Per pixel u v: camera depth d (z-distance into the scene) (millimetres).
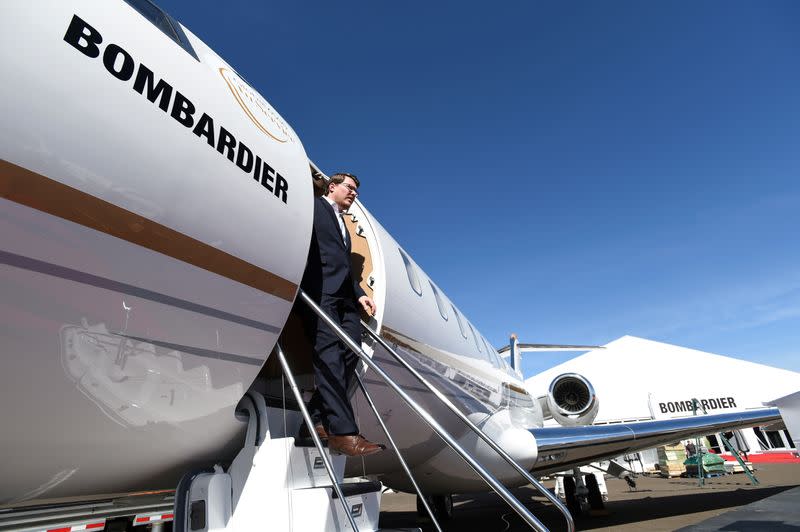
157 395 1979
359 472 5605
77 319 1614
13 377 1563
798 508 7000
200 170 1950
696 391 31266
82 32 1631
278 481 2252
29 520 2754
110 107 1645
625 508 10523
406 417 4906
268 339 2379
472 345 7137
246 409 2484
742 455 27688
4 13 1429
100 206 1600
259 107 2656
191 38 2418
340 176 3412
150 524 3256
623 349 33812
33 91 1441
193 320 1975
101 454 2018
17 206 1412
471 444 6438
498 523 9852
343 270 2975
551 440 7422
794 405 5984
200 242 1941
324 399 2652
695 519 7746
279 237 2367
